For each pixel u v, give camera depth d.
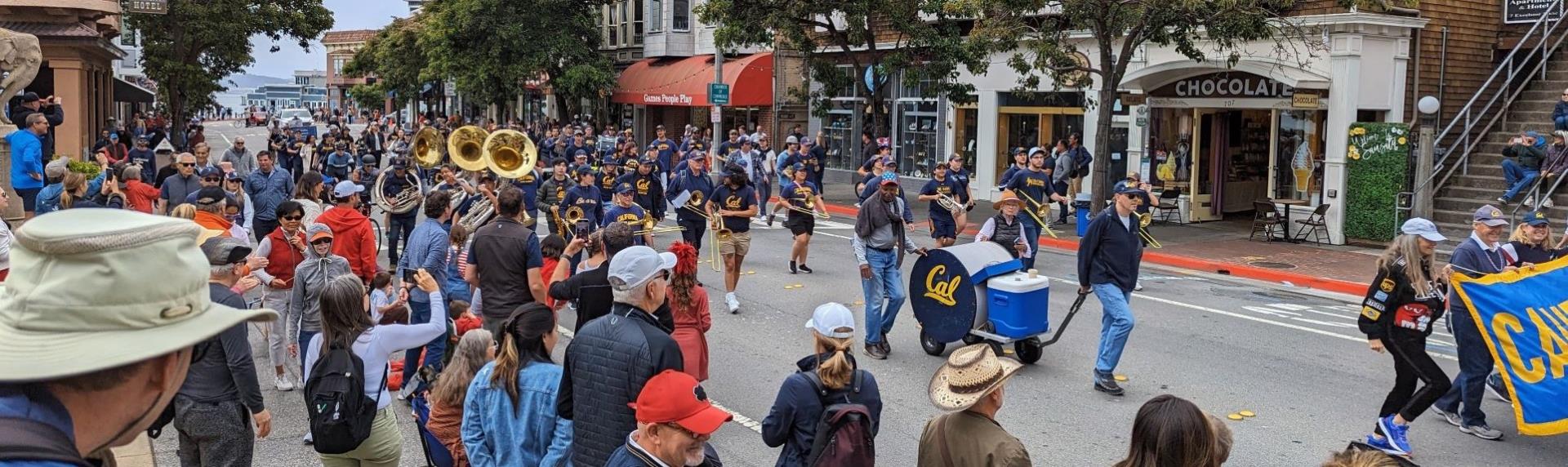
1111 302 10.00
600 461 5.46
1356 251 19.98
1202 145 24.27
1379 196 20.34
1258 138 25.17
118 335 1.96
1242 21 18.70
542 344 5.83
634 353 5.41
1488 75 22.83
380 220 23.45
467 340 6.73
